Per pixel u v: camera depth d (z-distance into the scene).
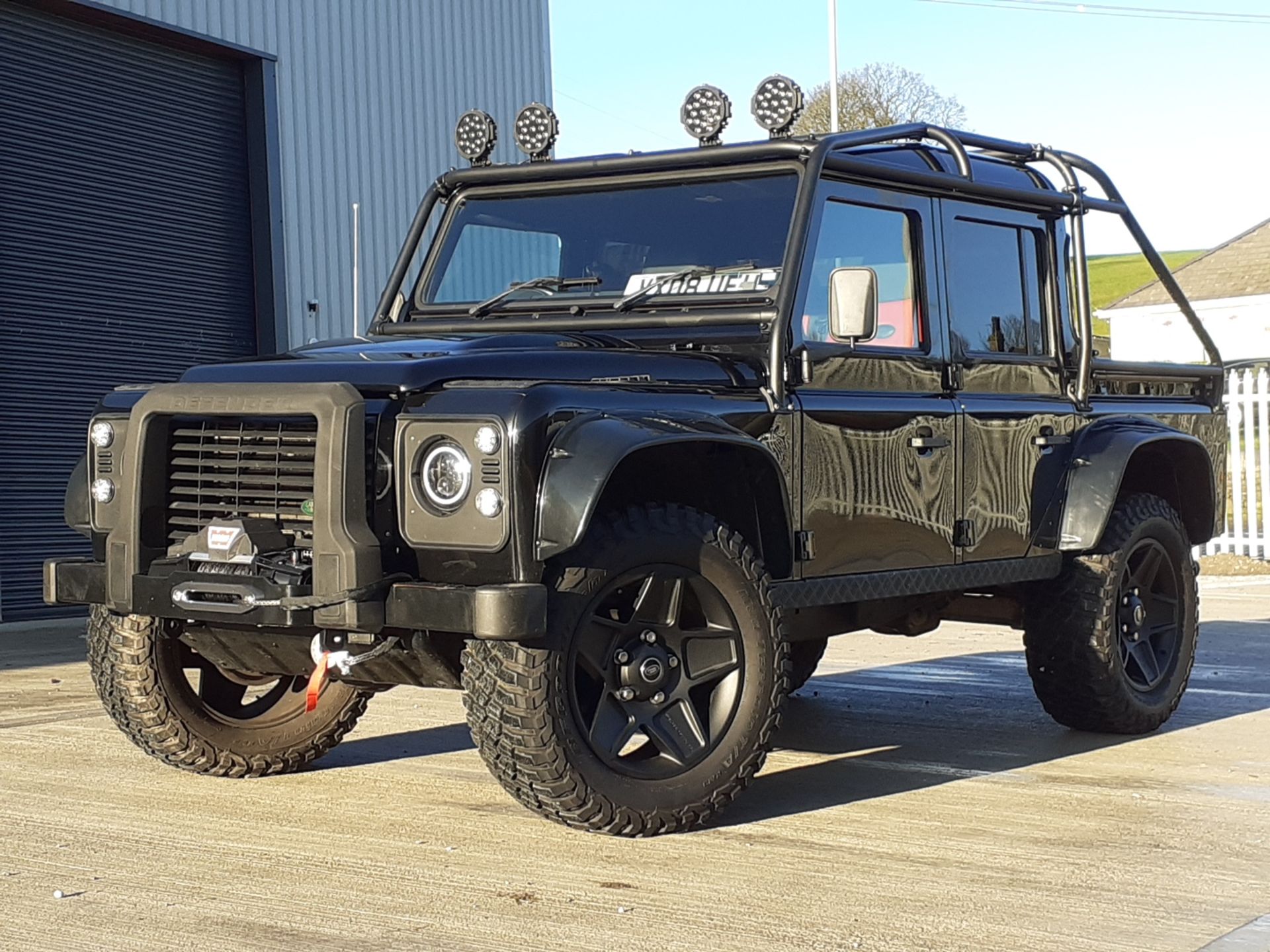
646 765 4.35
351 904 3.71
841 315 4.61
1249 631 9.79
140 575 4.34
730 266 4.94
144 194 13.11
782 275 4.77
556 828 4.48
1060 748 5.85
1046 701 6.07
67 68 12.40
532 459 3.99
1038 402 5.79
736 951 3.36
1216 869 4.05
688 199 5.14
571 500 3.94
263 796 4.93
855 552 4.93
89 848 4.25
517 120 5.59
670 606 4.36
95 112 12.66
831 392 4.89
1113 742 5.98
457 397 4.08
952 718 6.55
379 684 4.65
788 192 4.97
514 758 4.12
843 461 4.88
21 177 11.98
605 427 4.04
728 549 4.41
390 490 4.15
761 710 4.47
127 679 4.98
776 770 5.43
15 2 11.95
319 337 14.64
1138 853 4.21
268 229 14.12
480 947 3.38
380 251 15.32
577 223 5.35
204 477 4.36
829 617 5.28
